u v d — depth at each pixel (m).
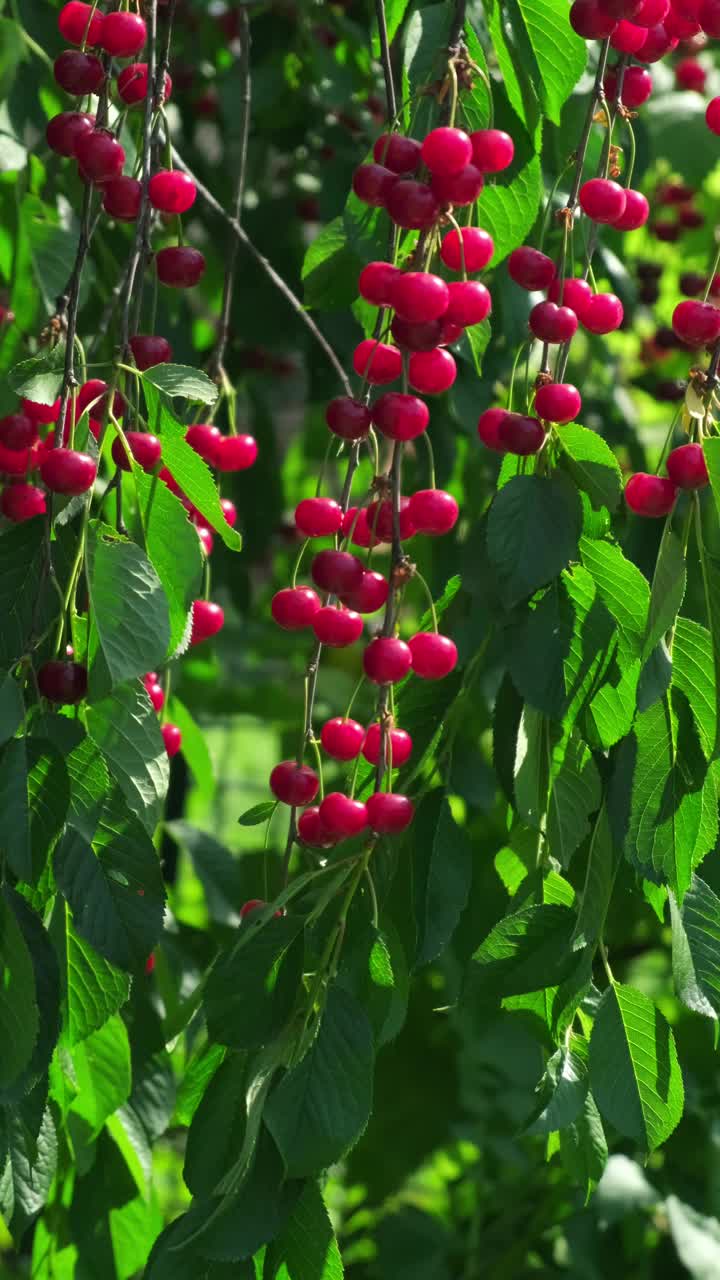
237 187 1.44
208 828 2.91
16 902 0.85
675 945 0.91
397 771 1.00
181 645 0.91
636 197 0.98
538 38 1.04
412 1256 2.01
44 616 0.94
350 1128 0.84
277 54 1.93
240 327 1.91
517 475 0.88
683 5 0.97
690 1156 1.79
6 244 1.43
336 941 0.89
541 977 0.92
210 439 1.18
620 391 2.00
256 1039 0.86
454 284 0.88
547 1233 2.03
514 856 1.04
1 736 0.82
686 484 0.87
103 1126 1.28
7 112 1.42
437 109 1.04
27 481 1.11
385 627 0.88
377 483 0.92
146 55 0.99
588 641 0.89
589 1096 1.01
